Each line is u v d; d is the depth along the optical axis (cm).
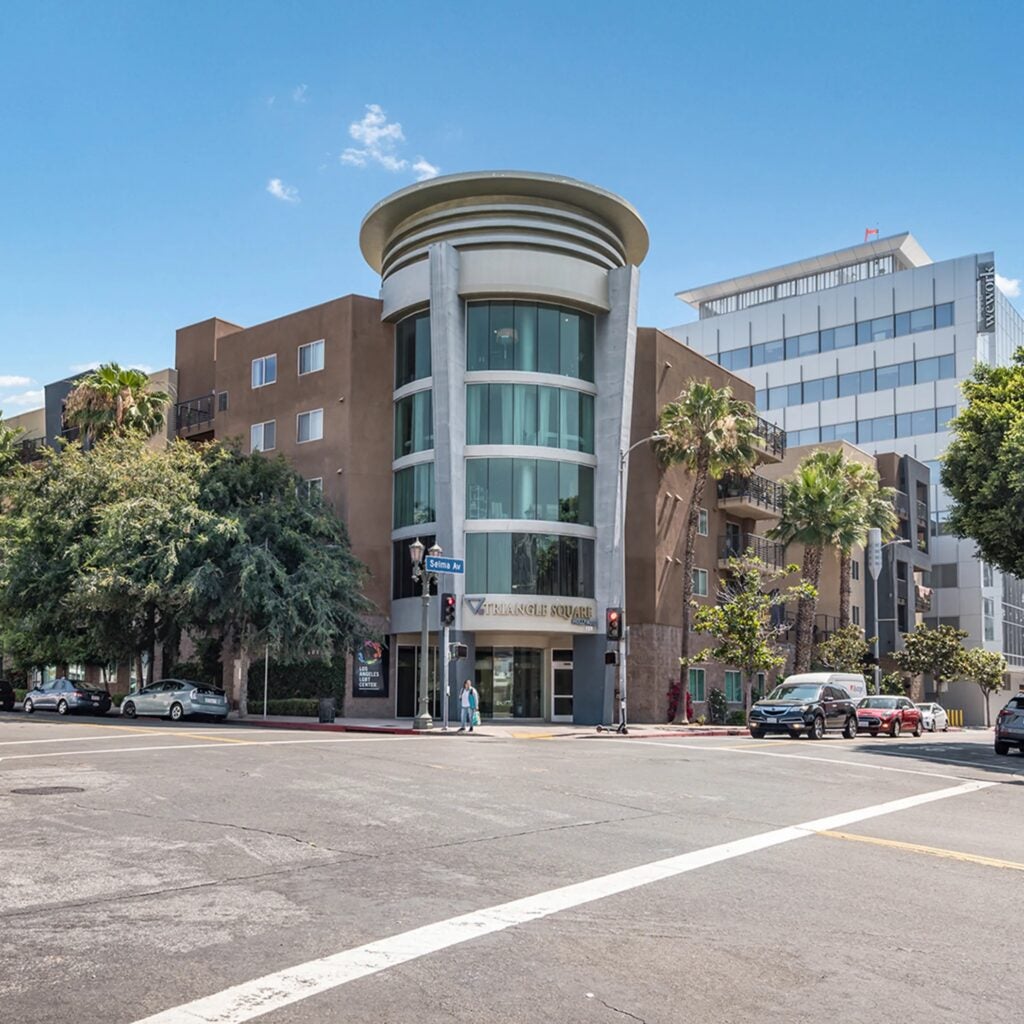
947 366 7638
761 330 8569
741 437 4434
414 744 2400
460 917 771
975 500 3120
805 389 8281
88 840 1062
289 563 3825
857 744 3008
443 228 4294
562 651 4331
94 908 786
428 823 1205
